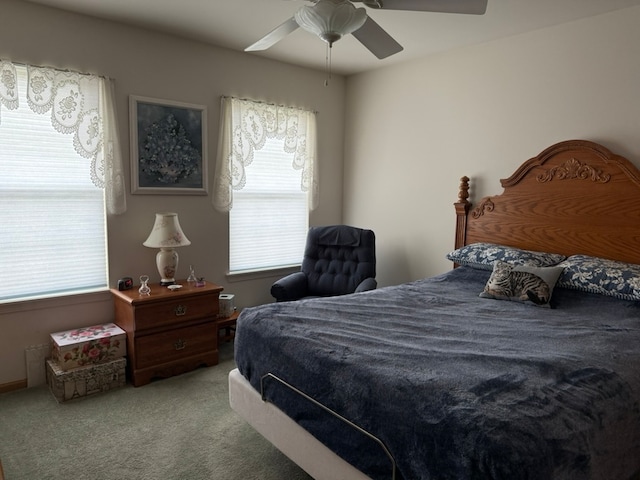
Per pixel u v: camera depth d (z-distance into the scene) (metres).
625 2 2.53
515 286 2.53
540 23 2.88
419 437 1.29
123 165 3.10
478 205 3.37
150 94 3.17
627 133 2.65
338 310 2.28
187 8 2.73
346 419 1.54
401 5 1.82
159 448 2.18
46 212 2.85
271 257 4.10
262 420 2.01
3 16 2.57
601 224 2.73
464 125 3.48
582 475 1.21
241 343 2.17
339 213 4.60
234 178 3.63
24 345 2.81
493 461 1.10
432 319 2.16
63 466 2.02
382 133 4.12
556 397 1.33
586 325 2.06
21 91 2.70
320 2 1.75
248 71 3.67
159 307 2.90
